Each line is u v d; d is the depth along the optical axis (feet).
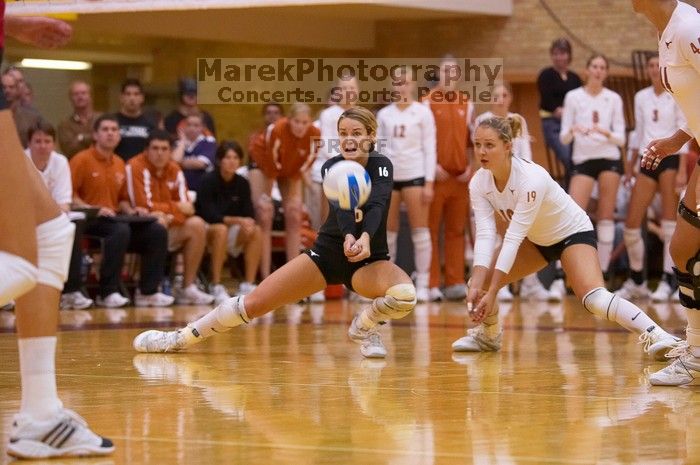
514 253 49.83
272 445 30.27
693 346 42.24
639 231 99.81
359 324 52.08
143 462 28.14
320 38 137.90
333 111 94.12
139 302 90.17
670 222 97.45
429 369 47.60
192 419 34.50
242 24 131.34
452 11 133.28
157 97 147.02
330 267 51.26
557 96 109.70
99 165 89.56
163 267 90.27
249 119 144.97
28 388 29.22
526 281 99.04
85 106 98.94
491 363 49.90
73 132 98.53
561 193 51.65
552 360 51.13
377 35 142.31
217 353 53.83
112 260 87.92
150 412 35.81
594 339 61.36
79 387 41.57
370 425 33.45
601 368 47.93
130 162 91.81
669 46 38.75
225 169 94.27
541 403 37.81
